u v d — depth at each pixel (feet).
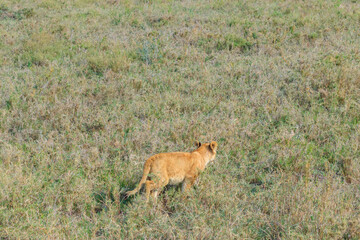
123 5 98.27
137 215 26.30
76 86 49.34
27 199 26.78
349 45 60.95
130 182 30.58
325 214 25.11
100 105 45.44
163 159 28.48
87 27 76.89
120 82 50.08
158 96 46.32
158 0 101.35
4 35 71.00
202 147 31.50
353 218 24.77
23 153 34.32
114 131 38.27
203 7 93.45
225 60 58.03
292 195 27.63
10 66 57.88
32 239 23.88
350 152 34.06
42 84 49.49
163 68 55.93
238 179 32.19
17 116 41.45
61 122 40.01
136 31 73.77
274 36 66.59
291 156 33.78
